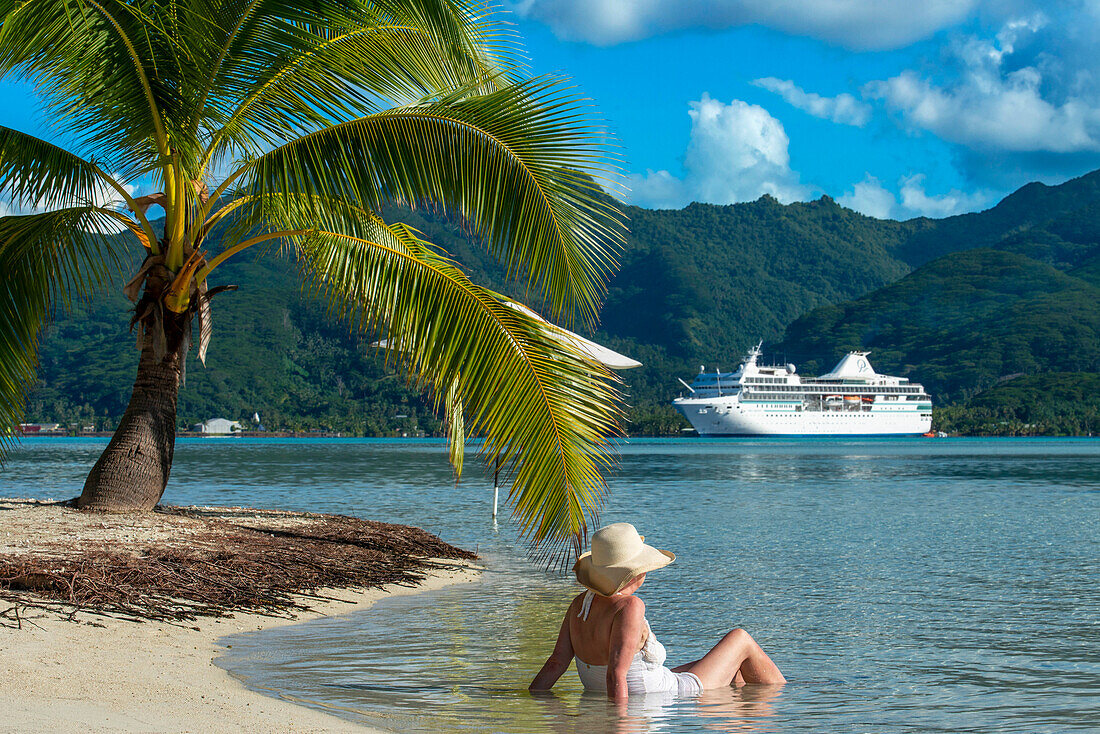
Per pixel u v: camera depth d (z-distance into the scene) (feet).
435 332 30.17
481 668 19.52
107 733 11.91
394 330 30.94
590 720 15.20
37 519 35.45
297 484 94.84
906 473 133.49
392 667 19.47
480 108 29.89
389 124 31.22
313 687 17.28
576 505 27.66
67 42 33.14
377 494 80.38
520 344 29.01
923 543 47.39
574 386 28.53
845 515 64.18
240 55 34.50
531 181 29.55
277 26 33.94
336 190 31.91
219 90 35.09
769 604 29.48
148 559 27.94
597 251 29.35
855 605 29.27
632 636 16.19
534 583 32.81
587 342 46.83
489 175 29.94
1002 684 18.94
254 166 33.14
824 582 34.30
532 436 27.94
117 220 38.45
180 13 34.27
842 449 295.89
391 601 28.55
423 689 17.46
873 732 14.92
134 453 39.40
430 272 31.27
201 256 38.70
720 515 63.72
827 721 15.58
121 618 21.70
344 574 31.45
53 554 27.09
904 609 28.60
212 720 13.53
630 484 104.47
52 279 36.70
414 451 250.57
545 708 16.03
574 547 27.89
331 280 33.35
